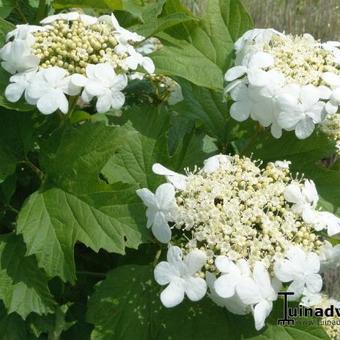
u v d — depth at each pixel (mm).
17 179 406
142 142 372
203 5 982
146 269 357
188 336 339
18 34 351
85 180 345
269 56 351
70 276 333
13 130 369
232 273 301
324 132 396
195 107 411
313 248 332
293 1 1087
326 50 367
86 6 407
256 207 316
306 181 336
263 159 385
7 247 360
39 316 373
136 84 463
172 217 321
